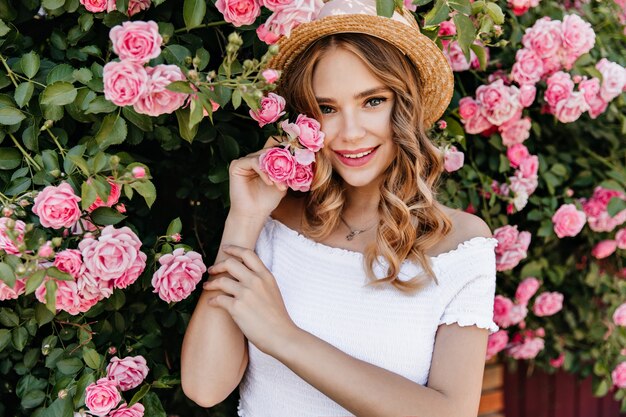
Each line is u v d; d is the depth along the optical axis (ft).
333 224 5.39
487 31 5.52
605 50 7.94
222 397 5.03
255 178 5.02
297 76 5.06
